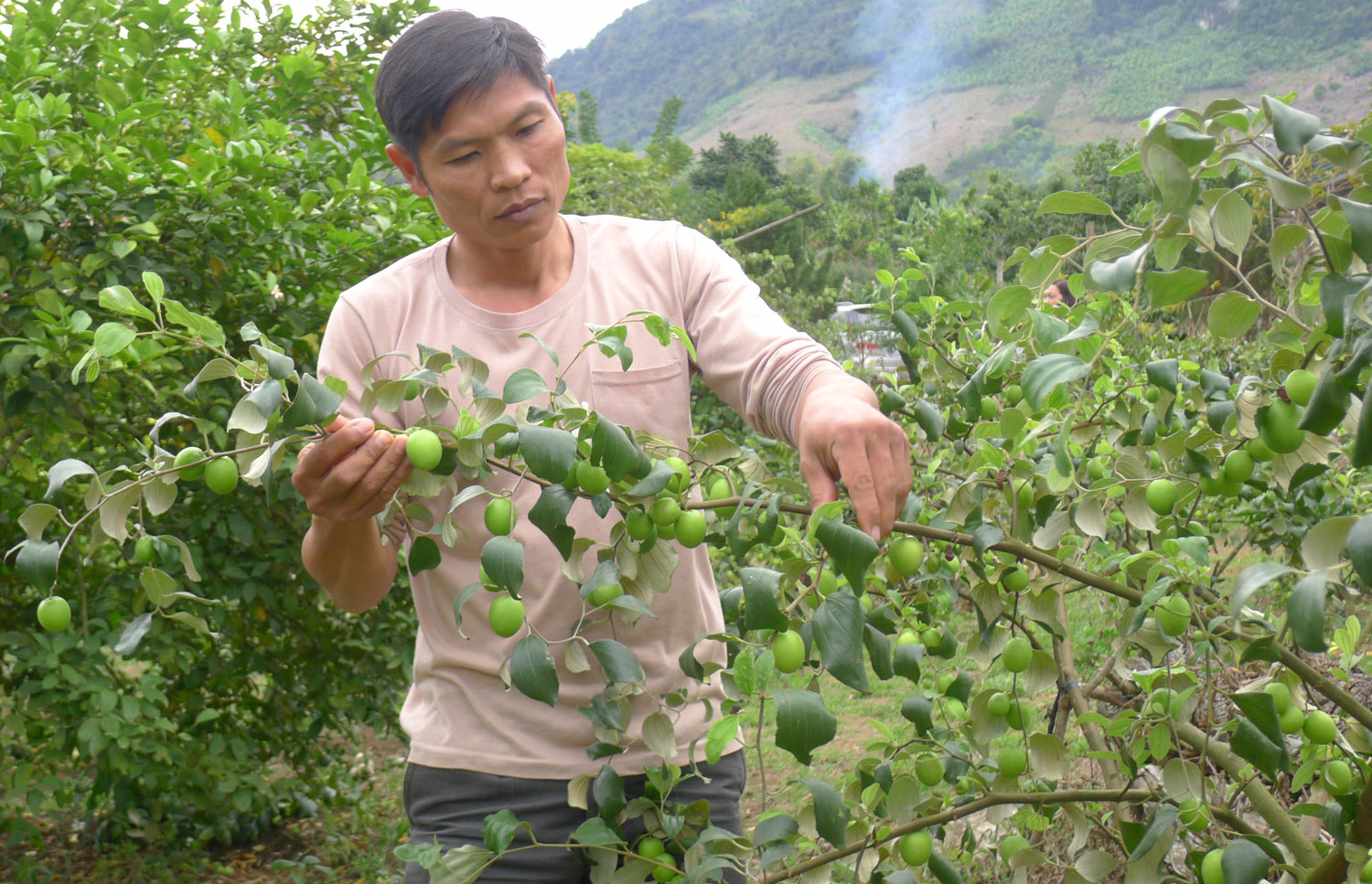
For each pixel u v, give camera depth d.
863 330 8.64
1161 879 1.38
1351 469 2.51
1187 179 0.89
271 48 4.49
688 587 1.54
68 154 3.14
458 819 1.55
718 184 49.94
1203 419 1.40
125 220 3.13
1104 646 4.06
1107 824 2.00
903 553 1.27
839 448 1.17
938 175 121.75
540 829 1.51
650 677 1.53
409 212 3.63
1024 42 149.38
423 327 1.60
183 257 3.29
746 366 1.49
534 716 1.52
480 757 1.53
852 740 4.75
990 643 1.52
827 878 1.46
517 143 1.44
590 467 1.15
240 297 3.38
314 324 3.62
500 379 1.56
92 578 3.69
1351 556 0.76
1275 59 118.38
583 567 1.49
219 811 3.99
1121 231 1.07
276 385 1.02
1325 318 0.89
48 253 3.19
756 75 188.38
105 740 3.25
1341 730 1.58
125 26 3.95
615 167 12.88
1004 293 1.18
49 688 3.32
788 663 1.07
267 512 3.52
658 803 1.42
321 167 3.81
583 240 1.64
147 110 3.35
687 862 1.33
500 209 1.46
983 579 1.41
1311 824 2.05
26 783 3.50
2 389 3.12
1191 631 1.54
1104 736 2.11
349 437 1.14
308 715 4.29
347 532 1.47
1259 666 2.24
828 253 17.12
